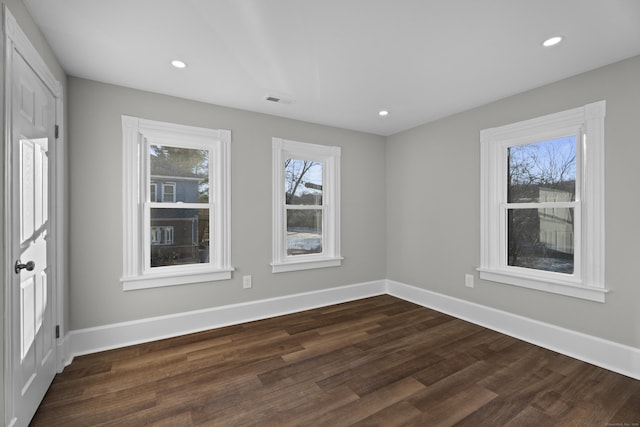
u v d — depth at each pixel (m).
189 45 1.98
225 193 3.03
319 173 3.75
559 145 2.56
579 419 1.64
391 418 1.65
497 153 2.96
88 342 2.41
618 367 2.13
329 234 3.79
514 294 2.77
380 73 2.37
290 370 2.15
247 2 1.58
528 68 2.28
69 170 2.36
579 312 2.35
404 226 3.94
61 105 2.12
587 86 2.31
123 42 1.94
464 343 2.60
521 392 1.89
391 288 4.12
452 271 3.33
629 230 2.11
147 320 2.64
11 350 1.38
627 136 2.12
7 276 1.36
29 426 1.58
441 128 3.45
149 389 1.92
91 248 2.44
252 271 3.19
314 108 3.12
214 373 2.11
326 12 1.66
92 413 1.69
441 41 1.94
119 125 2.55
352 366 2.21
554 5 1.60
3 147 1.33
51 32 1.82
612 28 1.79
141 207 2.68
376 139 4.11
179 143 2.86
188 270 2.88
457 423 1.61
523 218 2.82
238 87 2.61
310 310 3.49
